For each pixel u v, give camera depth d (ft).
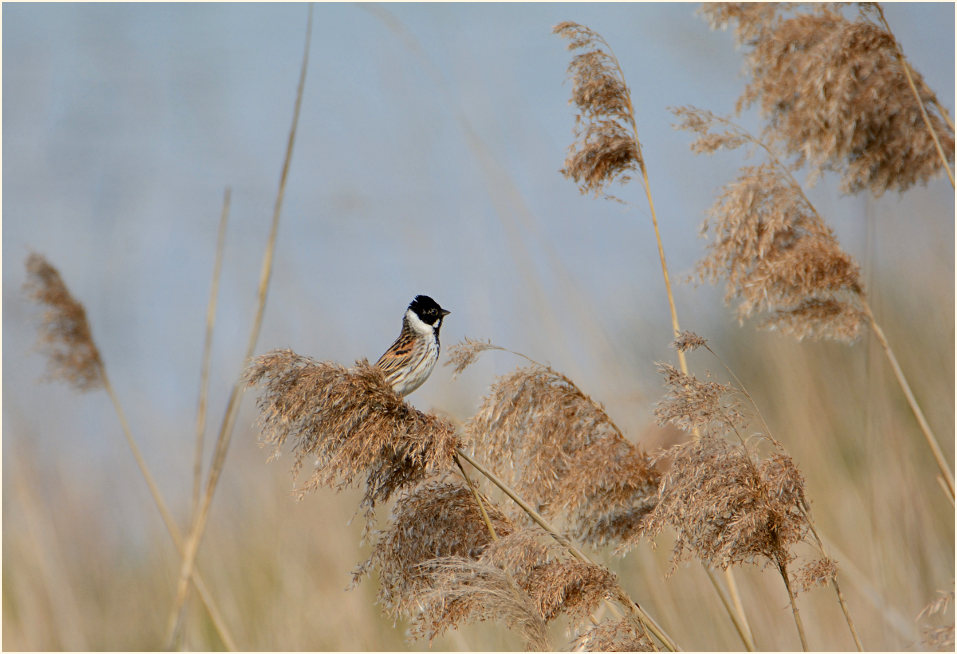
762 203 26.45
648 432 28.37
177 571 46.16
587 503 22.98
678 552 20.65
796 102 27.96
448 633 35.06
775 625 34.09
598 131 25.85
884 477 35.73
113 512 49.26
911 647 27.50
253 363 21.42
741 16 28.27
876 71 27.45
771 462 20.94
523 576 21.08
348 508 46.32
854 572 31.40
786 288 26.07
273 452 21.38
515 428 23.02
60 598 44.16
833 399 42.88
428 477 22.41
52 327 32.96
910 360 43.06
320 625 41.01
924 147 27.61
